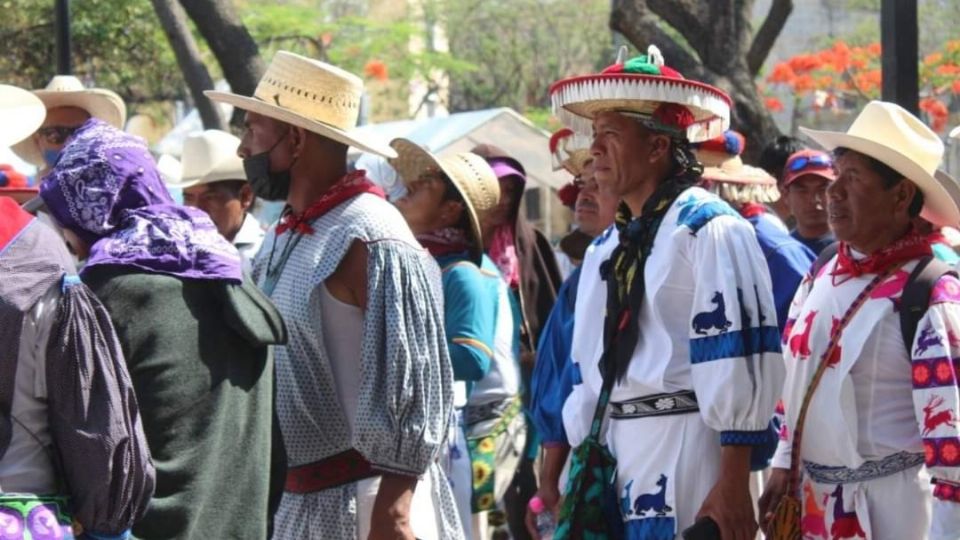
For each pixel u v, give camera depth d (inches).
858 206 309.4
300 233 307.7
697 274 297.1
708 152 440.8
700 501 301.1
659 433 304.0
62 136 491.5
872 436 305.9
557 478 358.0
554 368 363.3
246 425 274.7
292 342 302.7
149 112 1476.4
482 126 866.8
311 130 309.4
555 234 1363.2
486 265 418.0
